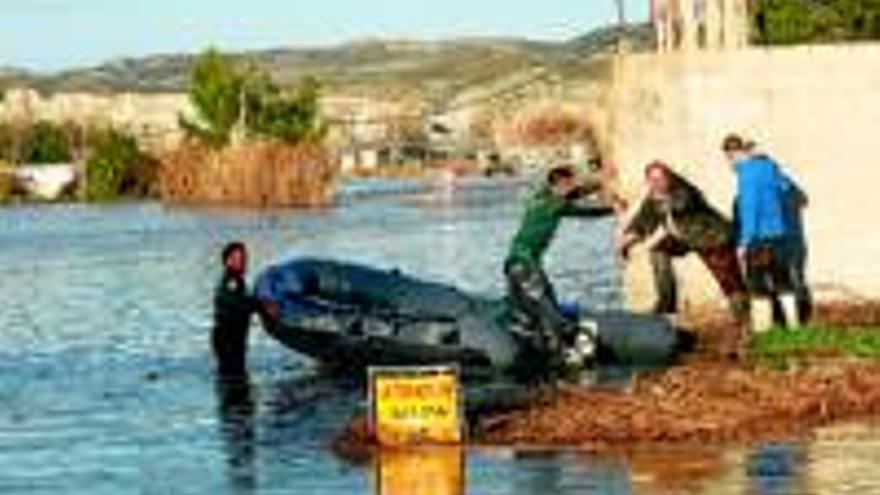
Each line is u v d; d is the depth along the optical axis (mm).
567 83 131625
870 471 23328
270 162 136125
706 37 37188
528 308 34562
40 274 76438
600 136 45906
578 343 34188
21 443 29688
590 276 59500
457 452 25828
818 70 35844
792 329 32500
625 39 37719
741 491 22453
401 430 26625
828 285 35625
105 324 50875
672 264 35375
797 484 22734
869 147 35625
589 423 26703
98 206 171625
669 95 36500
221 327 37438
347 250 83000
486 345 34531
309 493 23875
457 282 61125
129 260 83562
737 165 33969
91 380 37750
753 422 26781
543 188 34750
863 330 32531
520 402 29062
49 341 46375
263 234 100375
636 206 36594
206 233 104625
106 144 191375
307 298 36344
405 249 82438
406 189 179125
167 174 147125
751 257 33750
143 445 28922
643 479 23391
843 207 35688
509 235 90938
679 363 33062
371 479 24438
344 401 32750
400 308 35844
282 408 32188
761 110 36062
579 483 23344
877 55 35656
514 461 24953
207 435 29531
